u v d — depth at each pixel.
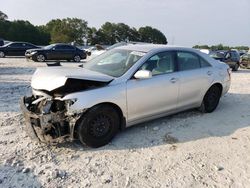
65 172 3.95
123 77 4.95
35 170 3.97
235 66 19.81
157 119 6.12
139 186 3.71
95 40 101.25
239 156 4.57
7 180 3.73
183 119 6.20
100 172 4.00
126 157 4.44
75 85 4.60
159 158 4.44
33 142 4.83
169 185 3.74
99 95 4.57
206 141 5.11
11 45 26.25
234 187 3.73
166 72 5.59
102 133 4.71
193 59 6.23
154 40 99.25
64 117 4.40
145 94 5.13
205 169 4.15
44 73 5.00
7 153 4.41
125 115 4.96
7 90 8.84
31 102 4.90
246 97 8.73
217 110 7.04
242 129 5.76
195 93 6.16
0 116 6.05
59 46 23.41
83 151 4.59
